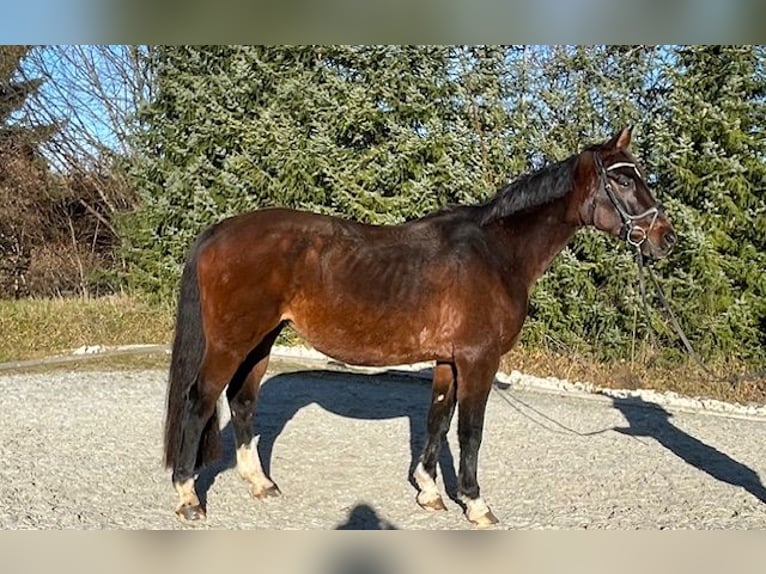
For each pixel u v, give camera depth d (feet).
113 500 14.46
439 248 13.32
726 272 29.35
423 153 33.42
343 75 35.55
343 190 33.78
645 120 30.76
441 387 14.25
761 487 16.31
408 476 16.47
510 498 15.29
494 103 33.12
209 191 38.09
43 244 52.21
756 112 28.71
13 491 14.67
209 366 12.95
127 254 43.04
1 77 52.95
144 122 41.83
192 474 13.33
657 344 30.96
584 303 31.81
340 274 12.93
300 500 14.71
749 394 28.02
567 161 13.97
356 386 27.81
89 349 35.19
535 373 31.40
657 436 21.18
